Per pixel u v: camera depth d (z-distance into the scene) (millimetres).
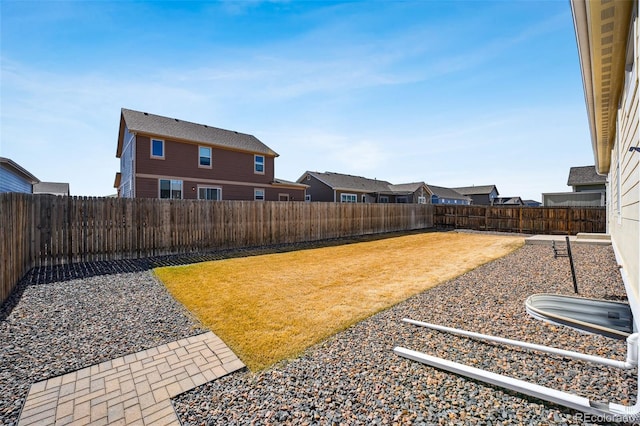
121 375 2477
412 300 4254
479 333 3004
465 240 12320
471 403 1987
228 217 9289
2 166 12930
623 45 3264
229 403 2105
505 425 1766
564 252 8180
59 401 2146
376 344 2906
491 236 14039
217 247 9023
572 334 2967
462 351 2695
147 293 4727
